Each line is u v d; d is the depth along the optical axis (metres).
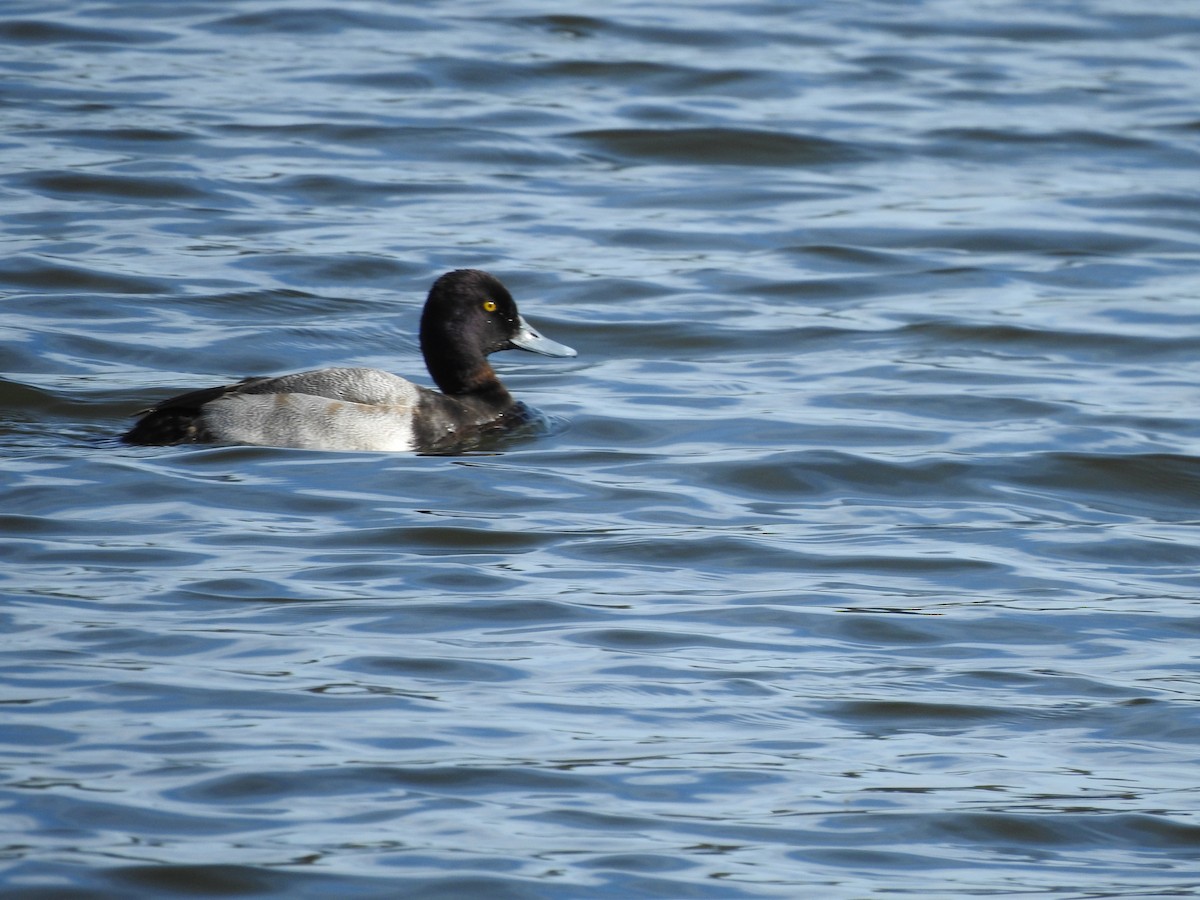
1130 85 27.77
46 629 10.22
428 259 19.84
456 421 14.84
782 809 8.30
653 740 9.00
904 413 15.64
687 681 9.80
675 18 30.69
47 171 21.97
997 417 15.59
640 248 20.67
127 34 28.30
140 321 17.59
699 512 13.02
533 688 9.61
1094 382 16.67
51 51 27.28
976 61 28.91
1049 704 9.68
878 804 8.39
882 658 10.30
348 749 8.70
